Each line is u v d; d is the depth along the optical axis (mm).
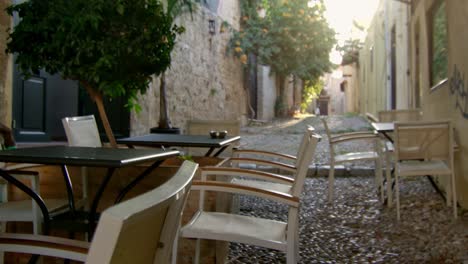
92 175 2729
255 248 3111
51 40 3254
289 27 15867
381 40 12906
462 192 4090
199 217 2314
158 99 7754
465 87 3873
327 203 4535
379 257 2945
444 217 3822
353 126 13109
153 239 893
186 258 2537
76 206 2527
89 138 3137
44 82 6004
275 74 18578
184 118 9211
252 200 4660
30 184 2625
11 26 4273
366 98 19203
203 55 10570
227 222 2254
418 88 7500
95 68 3211
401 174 3850
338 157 4809
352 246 3182
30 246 1291
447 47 4574
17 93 5434
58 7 3203
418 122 3840
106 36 3340
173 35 3721
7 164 2812
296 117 18875
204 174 2561
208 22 10914
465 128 3900
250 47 14273
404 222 3750
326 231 3559
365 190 5125
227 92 12852
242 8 14836
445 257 2893
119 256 740
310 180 5828
